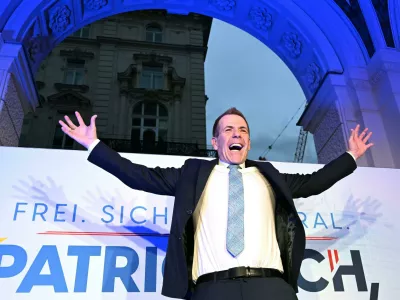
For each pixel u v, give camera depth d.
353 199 2.67
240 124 1.77
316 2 4.86
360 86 4.44
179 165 2.60
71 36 16.72
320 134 5.00
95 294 2.14
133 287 2.19
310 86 5.22
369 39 4.57
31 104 4.46
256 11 5.25
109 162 1.57
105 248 2.27
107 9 5.23
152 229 2.38
